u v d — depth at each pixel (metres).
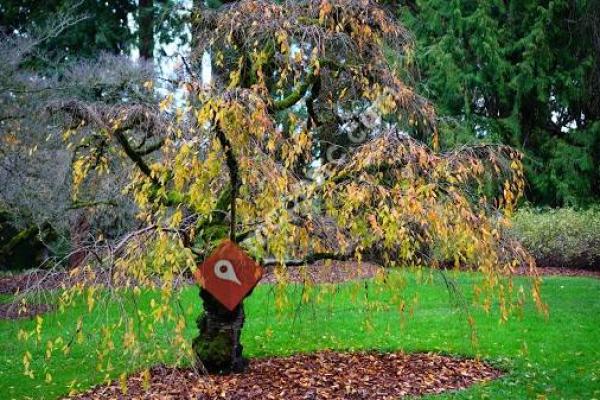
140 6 15.22
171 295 3.79
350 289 5.20
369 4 5.34
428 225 4.34
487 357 5.76
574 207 13.99
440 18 15.25
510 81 14.93
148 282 3.77
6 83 8.21
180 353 3.75
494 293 5.55
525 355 5.77
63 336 6.87
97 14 15.41
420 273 4.60
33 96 8.40
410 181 4.21
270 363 5.59
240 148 3.84
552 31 15.11
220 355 5.05
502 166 4.71
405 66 6.16
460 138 13.49
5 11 15.08
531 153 14.80
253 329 7.18
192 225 4.15
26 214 8.23
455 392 4.71
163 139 4.71
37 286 3.81
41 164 8.02
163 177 3.95
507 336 6.53
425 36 15.32
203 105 3.69
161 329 6.68
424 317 7.56
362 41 5.21
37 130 7.93
